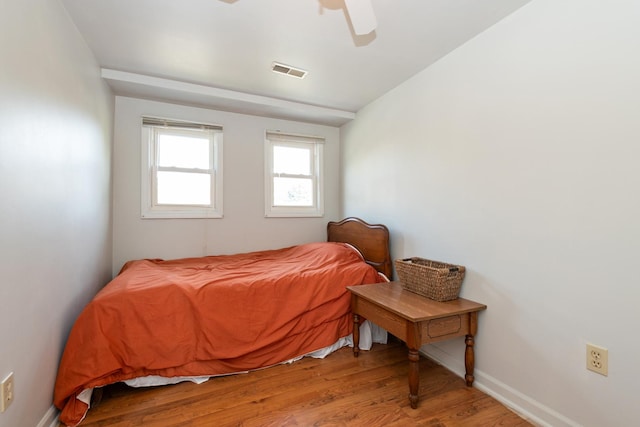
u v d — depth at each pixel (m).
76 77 1.76
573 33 1.40
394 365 2.11
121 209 2.77
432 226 2.24
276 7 1.63
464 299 1.93
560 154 1.45
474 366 1.87
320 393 1.77
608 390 1.28
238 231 3.24
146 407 1.63
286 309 2.12
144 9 1.64
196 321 1.89
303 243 3.57
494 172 1.77
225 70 2.38
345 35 1.89
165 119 2.90
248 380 1.90
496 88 1.76
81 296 1.86
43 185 1.36
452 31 1.84
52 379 1.48
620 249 1.24
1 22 1.05
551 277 1.48
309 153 3.65
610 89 1.27
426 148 2.30
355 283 2.38
